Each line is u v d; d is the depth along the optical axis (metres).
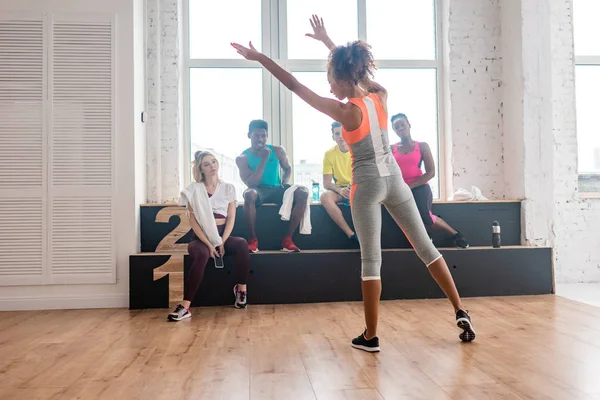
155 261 3.88
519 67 4.71
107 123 4.07
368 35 5.33
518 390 1.88
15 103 4.00
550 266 4.23
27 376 2.17
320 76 5.27
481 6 5.15
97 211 4.03
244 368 2.24
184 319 3.40
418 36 5.37
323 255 4.02
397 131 4.46
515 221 4.59
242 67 5.18
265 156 4.32
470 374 2.09
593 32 5.30
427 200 4.28
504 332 2.84
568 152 5.04
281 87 5.20
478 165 5.12
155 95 4.81
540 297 4.05
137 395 1.90
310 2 5.29
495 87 5.14
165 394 1.91
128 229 4.04
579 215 5.01
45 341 2.83
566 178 5.03
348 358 2.37
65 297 3.97
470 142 5.13
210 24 5.19
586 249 5.00
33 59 4.03
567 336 2.73
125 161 4.07
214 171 3.85
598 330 2.88
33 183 4.00
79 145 4.04
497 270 4.16
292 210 4.17
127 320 3.41
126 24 4.11
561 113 5.05
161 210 4.25
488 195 5.11
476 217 4.53
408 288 4.06
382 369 2.18
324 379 2.06
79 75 4.06
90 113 4.06
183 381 2.06
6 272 3.95
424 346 2.56
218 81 5.19
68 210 4.01
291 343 2.69
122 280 4.02
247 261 3.81
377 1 5.35
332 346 2.61
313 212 4.36
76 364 2.35
